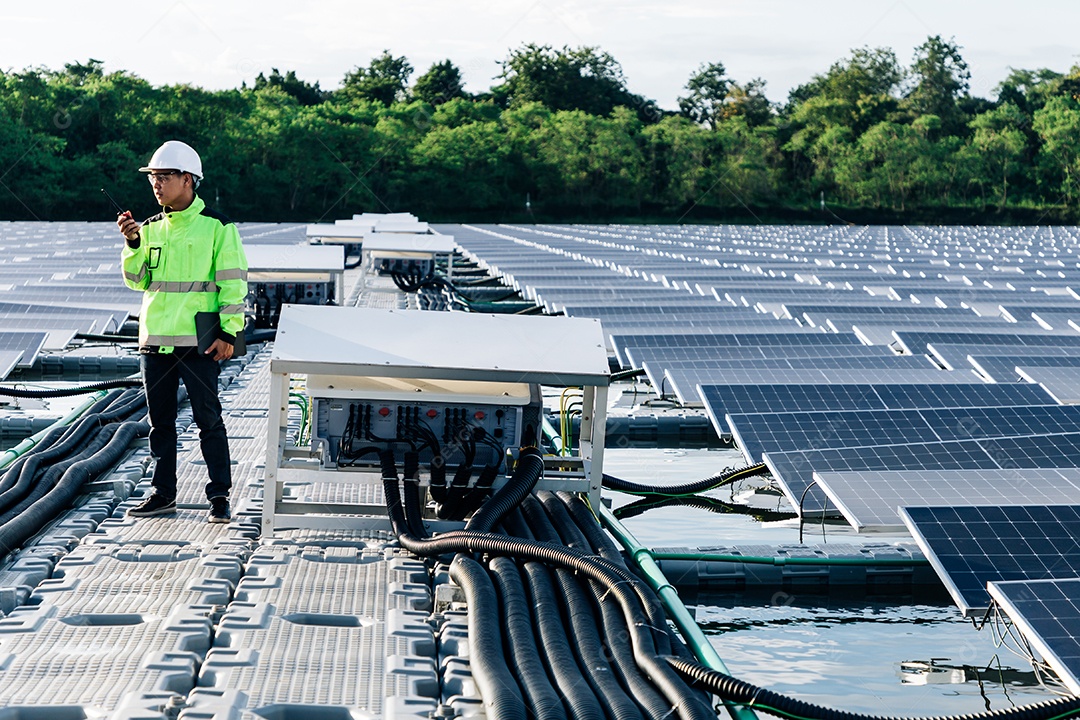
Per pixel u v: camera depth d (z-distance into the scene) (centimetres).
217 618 664
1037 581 683
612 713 528
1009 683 729
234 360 1931
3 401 1711
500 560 748
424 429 856
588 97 12669
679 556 932
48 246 4619
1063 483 934
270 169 10038
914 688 722
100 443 1168
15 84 9194
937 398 1355
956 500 889
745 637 826
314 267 2288
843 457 1062
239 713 523
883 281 3503
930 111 12519
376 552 805
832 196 11800
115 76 9650
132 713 508
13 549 813
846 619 868
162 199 851
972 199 11550
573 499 959
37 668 568
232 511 912
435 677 583
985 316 2489
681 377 1614
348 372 832
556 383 856
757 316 2319
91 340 2000
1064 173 11394
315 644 622
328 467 855
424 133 10738
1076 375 1623
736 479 1138
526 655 591
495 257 4391
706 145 11362
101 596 691
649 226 10131
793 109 13562
